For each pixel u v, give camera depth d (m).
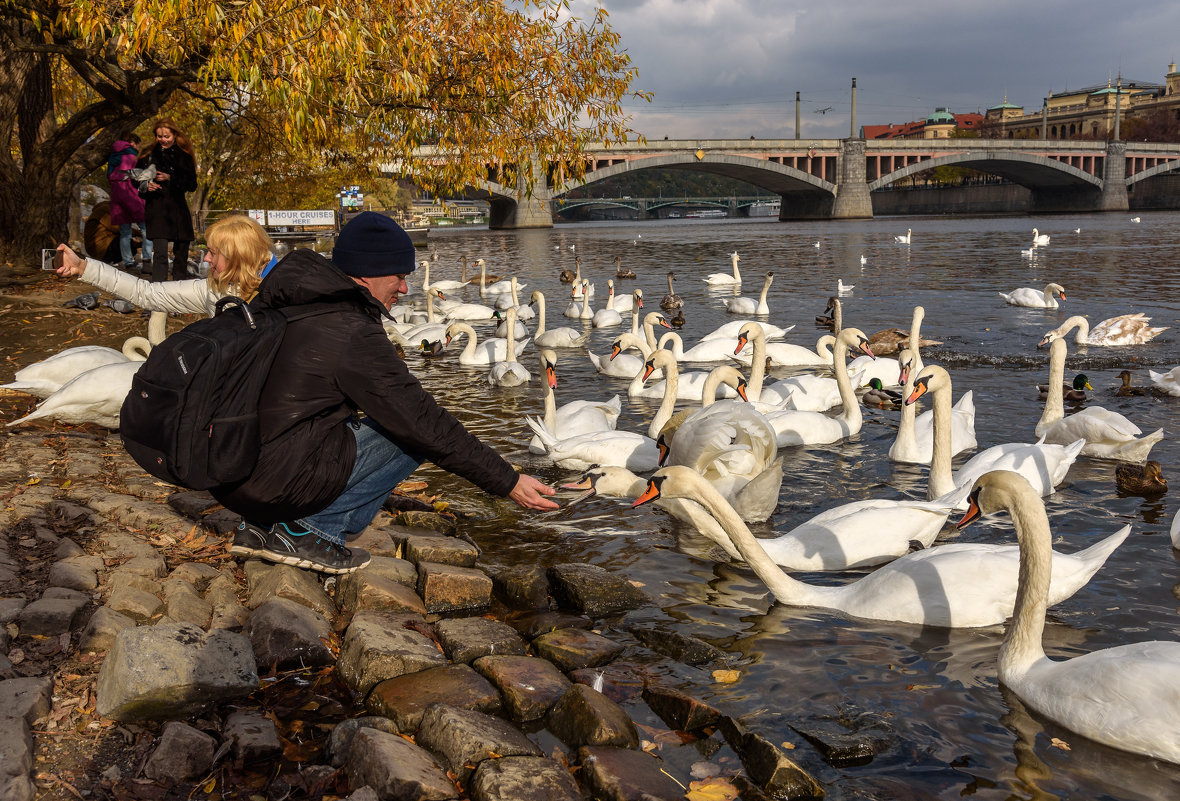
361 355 3.95
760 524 7.23
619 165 110.38
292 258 4.05
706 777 3.80
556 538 6.82
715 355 16.03
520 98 13.73
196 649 4.17
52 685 3.99
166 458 3.79
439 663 4.56
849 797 3.68
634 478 5.83
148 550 5.43
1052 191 141.12
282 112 12.50
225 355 3.79
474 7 13.29
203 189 38.66
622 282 34.78
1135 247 44.41
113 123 17.58
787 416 9.99
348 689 4.44
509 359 15.04
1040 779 3.79
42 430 8.16
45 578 4.97
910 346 14.27
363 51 10.81
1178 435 9.95
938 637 5.15
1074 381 12.70
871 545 6.27
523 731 4.18
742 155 116.62
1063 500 7.71
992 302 24.08
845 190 124.12
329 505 4.41
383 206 67.56
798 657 4.91
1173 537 6.46
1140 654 4.11
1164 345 16.62
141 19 9.84
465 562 6.07
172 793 3.47
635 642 5.16
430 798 3.42
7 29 13.83
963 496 6.31
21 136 19.41
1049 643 5.04
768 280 23.42
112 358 8.84
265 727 3.92
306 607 4.98
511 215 112.56
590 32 13.77
